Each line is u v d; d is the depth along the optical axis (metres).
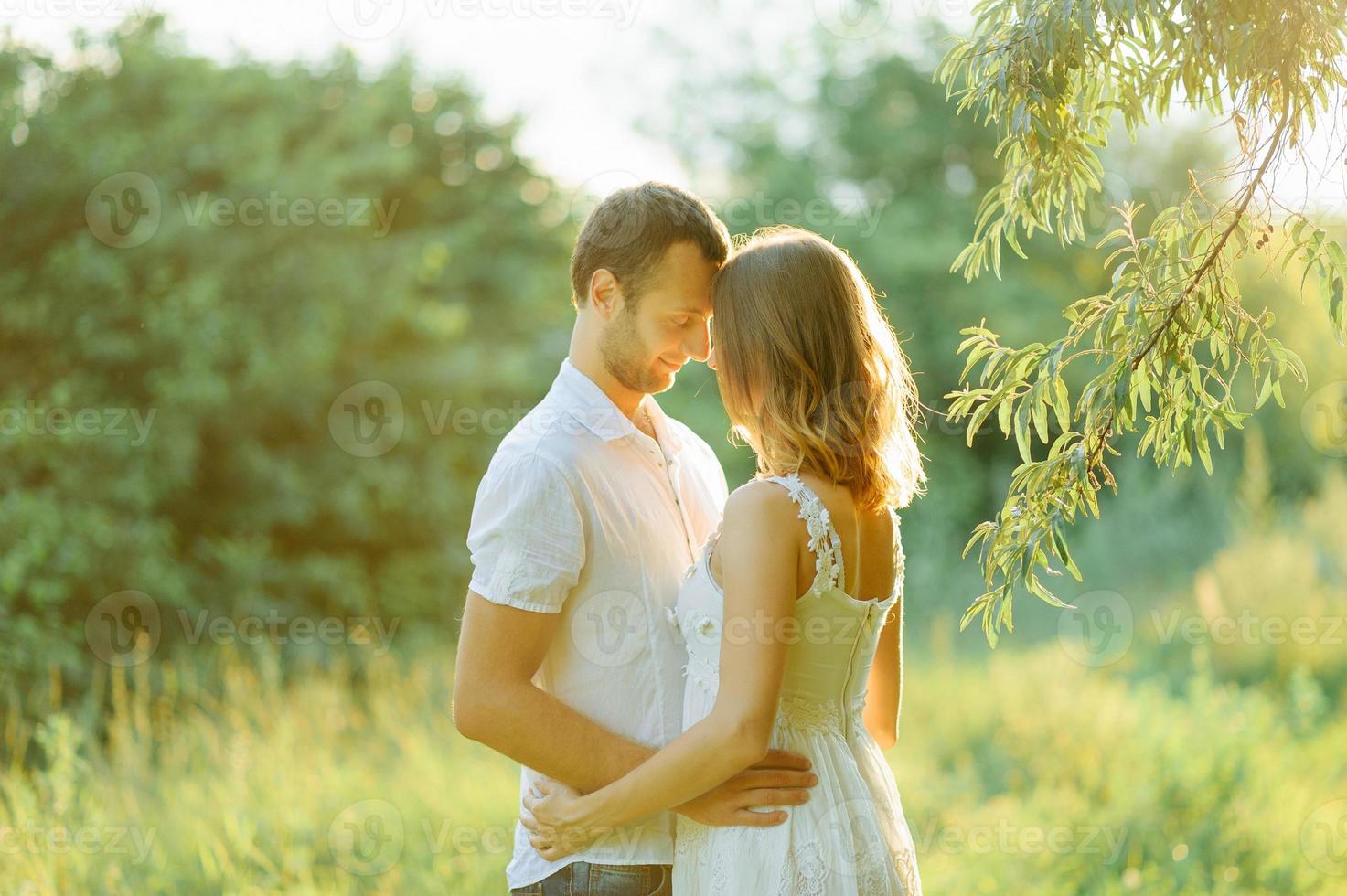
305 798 4.04
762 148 11.31
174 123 6.39
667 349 1.86
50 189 5.78
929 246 10.92
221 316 6.28
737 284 1.77
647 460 1.93
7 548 5.27
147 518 6.13
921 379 10.84
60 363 5.87
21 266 5.83
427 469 7.64
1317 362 9.12
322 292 6.96
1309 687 5.28
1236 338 1.84
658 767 1.65
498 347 8.49
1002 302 10.78
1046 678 5.66
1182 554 8.44
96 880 3.38
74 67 6.29
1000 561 1.88
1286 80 1.67
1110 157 9.84
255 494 6.88
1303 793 4.08
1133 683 6.00
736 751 1.61
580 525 1.77
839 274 1.78
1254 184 1.75
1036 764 4.67
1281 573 6.79
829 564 1.70
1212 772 4.16
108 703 5.43
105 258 5.91
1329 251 1.75
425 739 4.79
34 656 5.11
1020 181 1.94
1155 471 9.49
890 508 1.87
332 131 7.50
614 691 1.82
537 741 1.72
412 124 8.65
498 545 1.74
